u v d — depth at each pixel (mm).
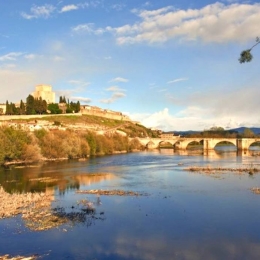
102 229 51000
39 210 61250
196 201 69312
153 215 58594
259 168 129875
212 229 51281
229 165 143000
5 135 143125
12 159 145375
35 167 130375
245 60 23109
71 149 173875
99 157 187500
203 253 42531
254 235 48719
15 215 57969
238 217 57438
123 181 96500
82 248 43719
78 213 59531
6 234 48500
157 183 92938
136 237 47875
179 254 42188
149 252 42750
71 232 49594
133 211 61250
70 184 90312
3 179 98125
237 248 44094
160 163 153500
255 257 41375
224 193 77812
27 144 154000
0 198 69812
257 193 77562
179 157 192625
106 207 64125
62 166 134875
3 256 41031
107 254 42062
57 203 66938
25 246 44281
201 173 115562
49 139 167125
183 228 51719
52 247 44000
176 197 73250
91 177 103875
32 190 81188
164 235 48750
